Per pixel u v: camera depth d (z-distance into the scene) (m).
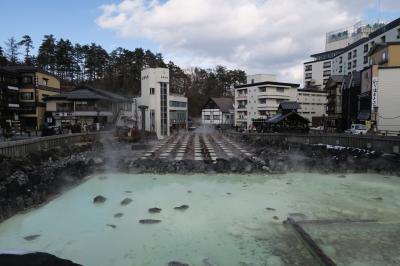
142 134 40.69
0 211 12.26
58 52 72.00
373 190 17.19
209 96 103.44
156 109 48.44
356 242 8.96
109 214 13.20
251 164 22.16
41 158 21.91
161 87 49.28
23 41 76.94
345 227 10.30
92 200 15.23
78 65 76.75
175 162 22.58
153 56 83.94
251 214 13.07
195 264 8.86
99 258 9.34
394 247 8.59
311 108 80.25
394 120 35.06
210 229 11.42
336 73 85.25
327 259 7.88
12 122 42.56
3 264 6.36
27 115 51.88
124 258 9.33
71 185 17.81
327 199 15.32
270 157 26.03
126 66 79.81
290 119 47.78
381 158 22.89
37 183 16.39
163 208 13.98
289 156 26.94
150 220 12.22
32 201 14.13
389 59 37.72
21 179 16.44
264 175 20.81
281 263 8.59
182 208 13.77
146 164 22.19
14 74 51.09
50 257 6.82
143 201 15.09
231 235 10.80
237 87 82.38
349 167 22.28
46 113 51.34
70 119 46.88
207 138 47.91
